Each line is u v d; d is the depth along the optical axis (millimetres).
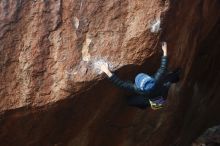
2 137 6680
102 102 7035
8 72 6191
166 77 6887
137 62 6562
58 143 7258
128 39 6500
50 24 6281
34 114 6488
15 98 6270
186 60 8289
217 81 11258
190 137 11578
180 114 9914
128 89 6379
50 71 6324
